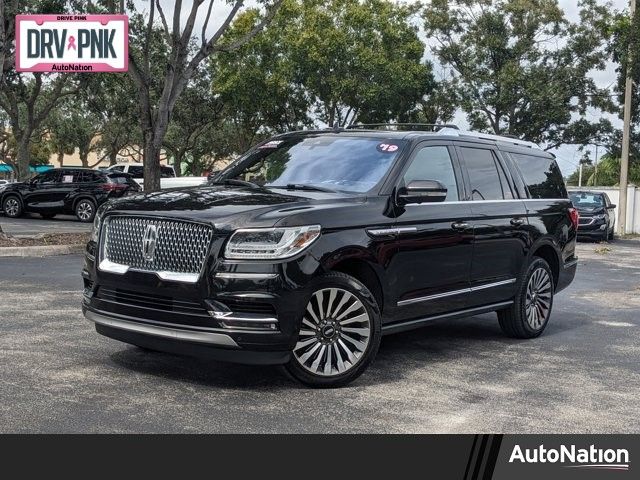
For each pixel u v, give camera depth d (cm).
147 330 527
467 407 521
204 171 5916
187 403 503
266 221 516
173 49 1683
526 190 781
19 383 529
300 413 492
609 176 5488
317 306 540
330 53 3572
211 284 505
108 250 561
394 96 3691
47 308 816
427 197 604
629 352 726
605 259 1866
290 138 714
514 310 758
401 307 607
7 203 2525
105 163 8188
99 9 2041
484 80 3738
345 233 555
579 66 3712
